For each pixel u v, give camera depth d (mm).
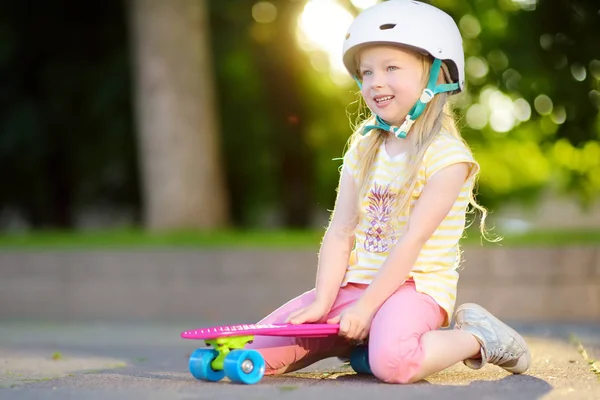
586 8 11328
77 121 15438
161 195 11703
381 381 3881
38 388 3760
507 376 4121
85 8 14906
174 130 11633
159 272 9406
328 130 17172
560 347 5773
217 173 11992
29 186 16906
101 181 17266
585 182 13336
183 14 11656
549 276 8992
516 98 12508
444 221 4117
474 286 8992
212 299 9312
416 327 3844
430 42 4098
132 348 6496
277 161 16953
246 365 3756
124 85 14211
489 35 12586
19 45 15102
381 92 4184
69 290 9562
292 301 4324
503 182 24656
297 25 15203
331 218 4391
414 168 4098
